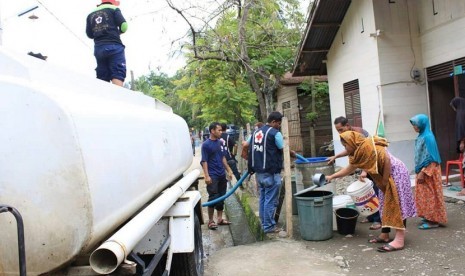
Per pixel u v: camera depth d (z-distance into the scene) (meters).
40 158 2.24
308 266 5.01
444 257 4.97
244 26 12.72
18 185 2.26
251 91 15.35
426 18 9.74
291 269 4.94
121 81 5.57
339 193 9.12
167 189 4.18
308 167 6.73
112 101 3.39
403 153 9.99
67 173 2.23
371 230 6.34
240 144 13.12
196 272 4.42
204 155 7.63
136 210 3.16
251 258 5.39
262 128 6.54
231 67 14.06
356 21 10.84
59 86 2.73
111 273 2.34
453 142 9.95
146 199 3.35
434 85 9.98
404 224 5.36
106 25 5.46
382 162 5.16
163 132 4.20
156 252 3.54
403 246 5.42
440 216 6.03
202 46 12.27
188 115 32.62
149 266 3.03
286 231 6.43
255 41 13.88
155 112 4.40
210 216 7.85
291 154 6.93
